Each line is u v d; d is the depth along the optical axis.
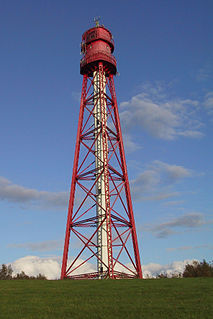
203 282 44.72
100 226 67.75
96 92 79.69
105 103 77.81
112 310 27.83
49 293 38.22
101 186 72.06
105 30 85.81
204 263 101.31
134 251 66.94
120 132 76.69
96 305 30.09
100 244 67.56
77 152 72.62
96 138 73.75
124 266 63.72
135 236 67.69
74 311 27.89
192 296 33.34
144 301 31.41
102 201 70.56
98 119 75.25
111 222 65.75
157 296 34.03
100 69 79.06
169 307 28.39
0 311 28.89
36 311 28.44
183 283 43.84
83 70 82.00
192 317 24.86
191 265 102.69
